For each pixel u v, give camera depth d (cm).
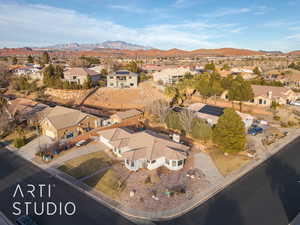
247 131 5000
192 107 5975
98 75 9525
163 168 3503
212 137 4078
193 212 2533
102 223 2370
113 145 3909
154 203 2670
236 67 15050
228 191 2925
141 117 5912
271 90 7194
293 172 3400
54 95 8019
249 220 2409
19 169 3506
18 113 5431
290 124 5431
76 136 4759
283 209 2589
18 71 11219
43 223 2364
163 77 9956
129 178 3216
